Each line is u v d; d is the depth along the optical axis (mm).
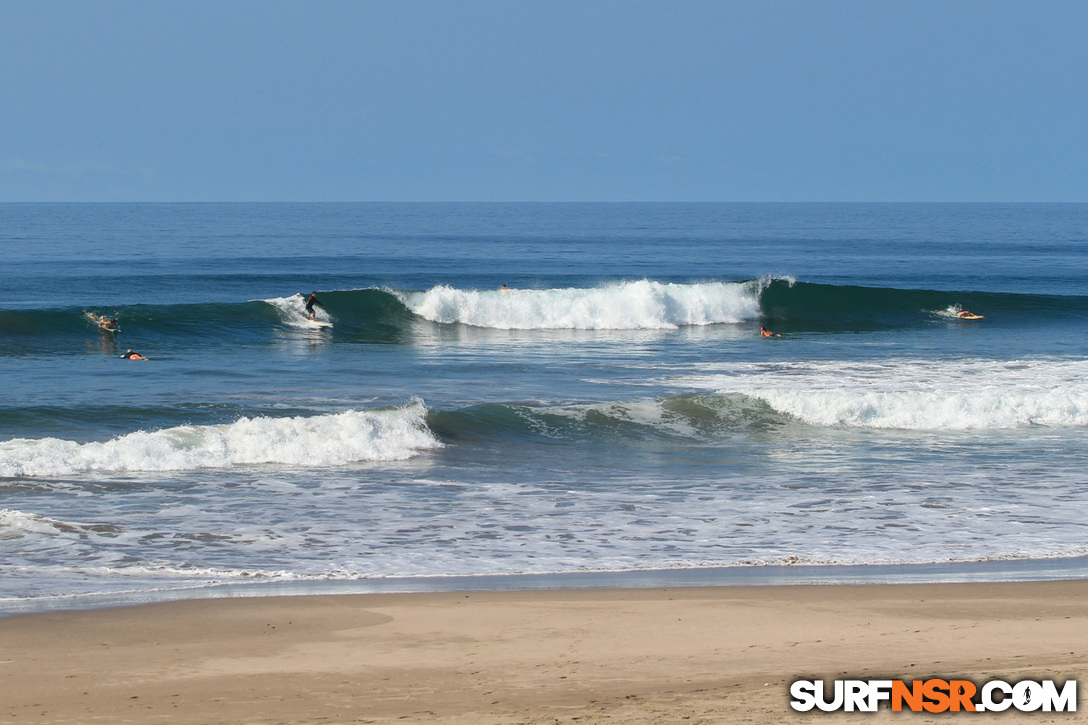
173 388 78250
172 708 23922
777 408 73875
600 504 50094
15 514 44438
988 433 69938
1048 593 35000
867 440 67562
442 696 24625
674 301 137250
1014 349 110188
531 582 36844
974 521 46938
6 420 64562
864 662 27078
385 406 73125
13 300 138125
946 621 31344
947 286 182250
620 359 100750
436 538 43406
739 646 28797
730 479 56250
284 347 106750
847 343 115938
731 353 106188
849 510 49094
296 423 61375
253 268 199000
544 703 23891
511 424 68062
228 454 57438
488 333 124688
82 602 33656
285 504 48781
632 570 38656
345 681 25875
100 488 50562
